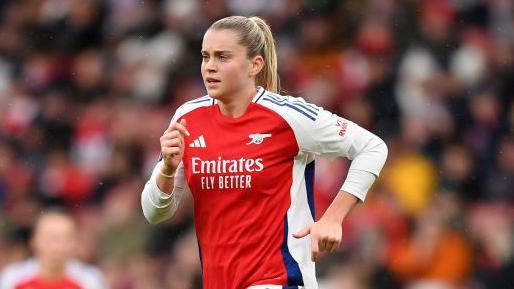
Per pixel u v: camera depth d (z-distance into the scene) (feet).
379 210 146.41
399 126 167.02
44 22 211.61
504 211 156.76
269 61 65.16
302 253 62.64
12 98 198.49
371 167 62.75
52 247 112.27
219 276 62.80
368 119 168.76
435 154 161.68
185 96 183.21
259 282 61.82
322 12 190.60
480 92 178.09
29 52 209.77
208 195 63.10
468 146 168.35
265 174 62.34
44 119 189.16
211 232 63.16
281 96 64.13
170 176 62.13
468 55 183.83
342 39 187.42
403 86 176.14
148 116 177.06
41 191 173.99
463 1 195.42
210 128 63.46
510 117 175.73
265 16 190.39
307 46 186.70
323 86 175.83
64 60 204.44
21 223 154.10
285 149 62.69
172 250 143.74
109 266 144.97
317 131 62.64
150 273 140.56
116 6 206.39
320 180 145.48
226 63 62.64
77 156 180.55
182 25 192.54
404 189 155.33
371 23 187.52
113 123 182.19
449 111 174.19
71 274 113.80
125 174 166.61
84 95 193.47
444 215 146.30
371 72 178.50
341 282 127.54
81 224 159.02
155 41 195.83
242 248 62.28
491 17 195.11
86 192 170.50
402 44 184.85
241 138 62.80
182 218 144.56
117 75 194.80
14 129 191.83
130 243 146.10
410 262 142.41
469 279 142.10
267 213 62.34
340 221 61.87
